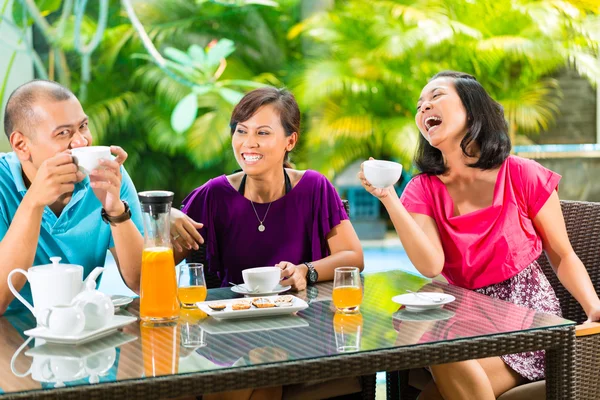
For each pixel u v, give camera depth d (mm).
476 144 2543
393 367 1788
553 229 2561
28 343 1850
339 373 1748
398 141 8055
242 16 9133
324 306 2143
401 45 8008
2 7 7910
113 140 8922
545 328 1929
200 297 2143
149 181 8953
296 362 1715
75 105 2289
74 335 1836
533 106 8266
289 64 9211
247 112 2492
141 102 8914
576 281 2502
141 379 1623
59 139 2254
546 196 2562
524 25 8273
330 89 8055
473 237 2535
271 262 2621
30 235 2135
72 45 8547
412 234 2451
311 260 2652
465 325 1948
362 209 8609
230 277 2652
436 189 2619
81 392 1581
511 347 1894
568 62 8445
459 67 8367
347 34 8406
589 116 8602
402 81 8250
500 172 2570
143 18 9047
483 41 8125
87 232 2408
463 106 2533
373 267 6480
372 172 2316
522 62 8242
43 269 1988
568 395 1970
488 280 2535
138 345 1820
